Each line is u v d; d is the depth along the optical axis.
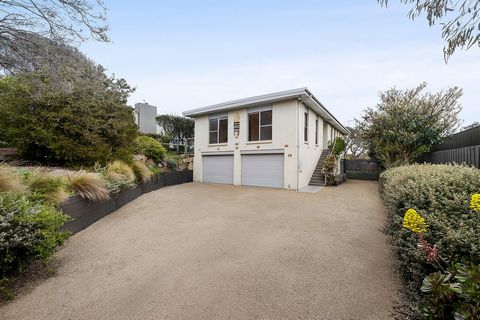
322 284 2.64
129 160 8.81
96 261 3.30
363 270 2.95
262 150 11.38
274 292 2.51
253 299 2.39
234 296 2.44
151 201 7.58
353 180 15.15
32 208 2.89
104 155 8.00
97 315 2.18
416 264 2.08
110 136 8.69
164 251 3.63
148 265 3.17
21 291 2.55
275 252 3.53
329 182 11.74
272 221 5.21
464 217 2.15
